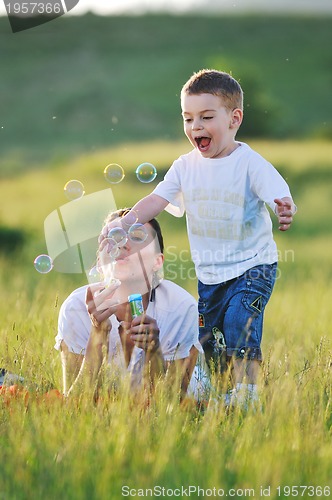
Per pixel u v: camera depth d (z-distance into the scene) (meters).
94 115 51.66
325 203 23.11
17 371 4.54
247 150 5.03
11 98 55.38
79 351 4.44
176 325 4.44
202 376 4.63
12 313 6.27
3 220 20.55
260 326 4.88
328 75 58.88
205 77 5.00
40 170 36.56
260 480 3.39
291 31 68.88
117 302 4.26
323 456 3.62
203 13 74.44
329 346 5.07
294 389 4.11
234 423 3.94
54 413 3.87
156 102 53.75
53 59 62.56
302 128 47.41
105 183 26.28
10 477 3.39
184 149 30.83
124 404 3.88
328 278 12.33
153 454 3.58
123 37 67.81
